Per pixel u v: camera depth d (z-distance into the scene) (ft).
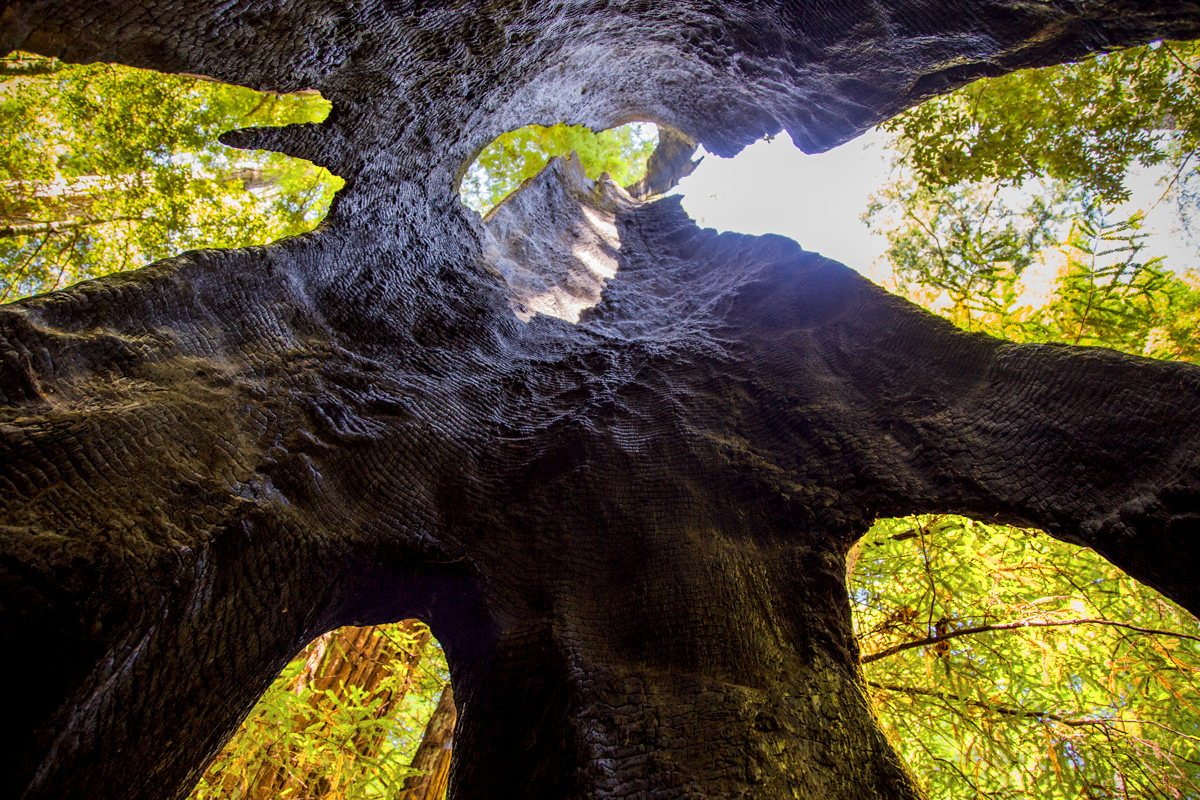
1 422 6.91
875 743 8.46
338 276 14.69
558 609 10.91
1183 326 18.30
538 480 13.41
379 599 10.93
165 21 8.65
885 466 11.45
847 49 14.75
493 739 9.64
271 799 16.21
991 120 22.54
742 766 8.24
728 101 19.54
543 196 28.55
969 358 12.06
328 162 14.19
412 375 14.49
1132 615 16.19
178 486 8.16
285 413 10.91
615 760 8.55
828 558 10.74
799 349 15.25
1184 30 12.73
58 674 6.00
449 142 16.78
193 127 26.16
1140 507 8.11
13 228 25.73
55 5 7.52
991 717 14.84
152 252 27.68
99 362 8.68
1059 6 12.94
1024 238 21.56
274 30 9.99
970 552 17.16
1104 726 14.17
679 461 13.50
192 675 7.74
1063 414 9.91
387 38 11.72
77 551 6.49
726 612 10.43
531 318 20.03
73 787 6.43
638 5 14.06
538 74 15.90
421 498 12.07
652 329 20.30
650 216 31.42
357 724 17.40
